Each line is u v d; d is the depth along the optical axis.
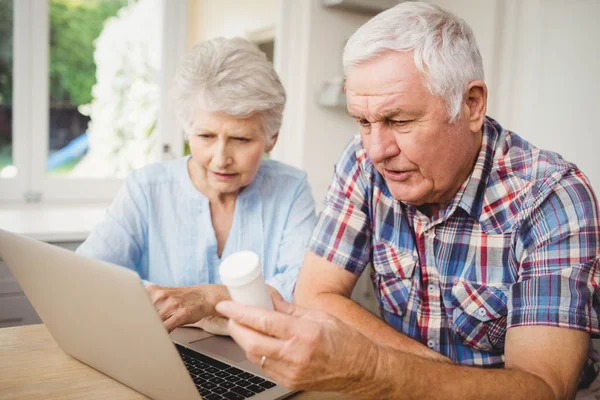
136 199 1.51
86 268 0.77
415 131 0.95
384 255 1.25
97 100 2.92
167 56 3.00
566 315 0.90
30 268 0.90
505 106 2.66
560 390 0.85
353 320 1.14
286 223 1.59
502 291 1.12
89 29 2.84
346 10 2.93
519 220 1.08
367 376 0.74
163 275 1.53
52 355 1.02
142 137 3.05
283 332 0.69
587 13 2.33
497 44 2.65
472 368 0.83
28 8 2.69
